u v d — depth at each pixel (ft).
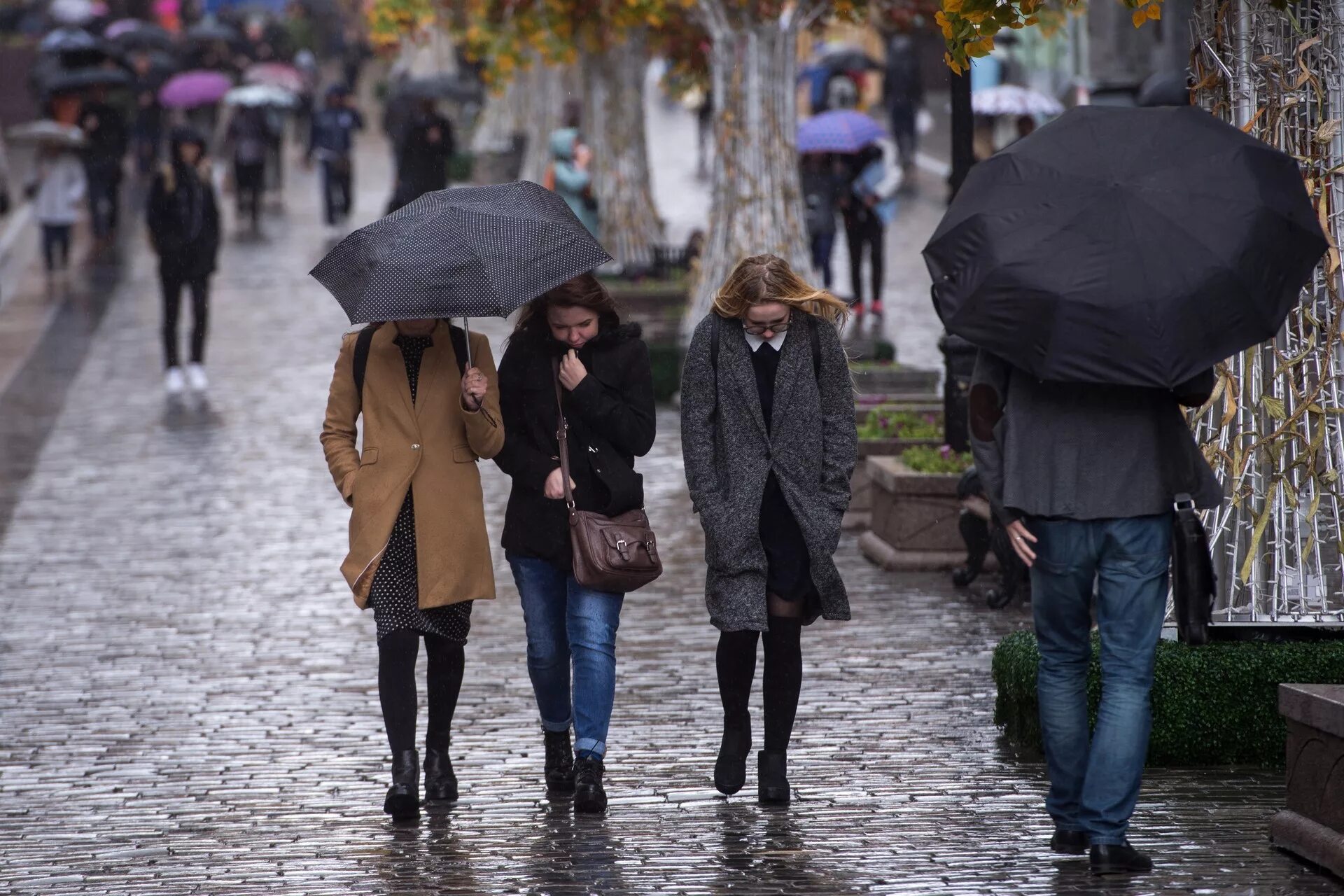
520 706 87.10
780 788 70.74
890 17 192.34
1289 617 77.51
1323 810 62.54
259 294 256.52
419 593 69.67
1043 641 64.59
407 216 68.28
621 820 69.62
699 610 105.91
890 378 153.89
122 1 625.82
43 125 274.98
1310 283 76.64
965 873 62.54
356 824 70.08
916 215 329.31
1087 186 60.18
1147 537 61.87
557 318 69.77
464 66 419.54
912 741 79.82
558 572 72.02
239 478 150.30
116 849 67.62
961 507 110.22
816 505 68.59
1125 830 62.39
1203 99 80.38
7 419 176.86
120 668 96.32
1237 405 78.07
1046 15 180.86
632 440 70.33
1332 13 76.95
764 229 174.50
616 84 261.03
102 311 244.22
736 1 171.12
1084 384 61.57
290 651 99.60
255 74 376.27
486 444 69.87
